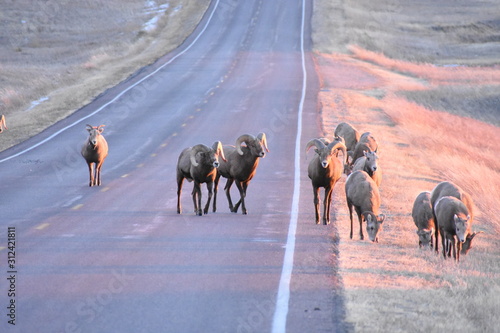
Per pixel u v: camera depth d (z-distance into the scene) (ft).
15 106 465.88
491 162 357.00
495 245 197.98
